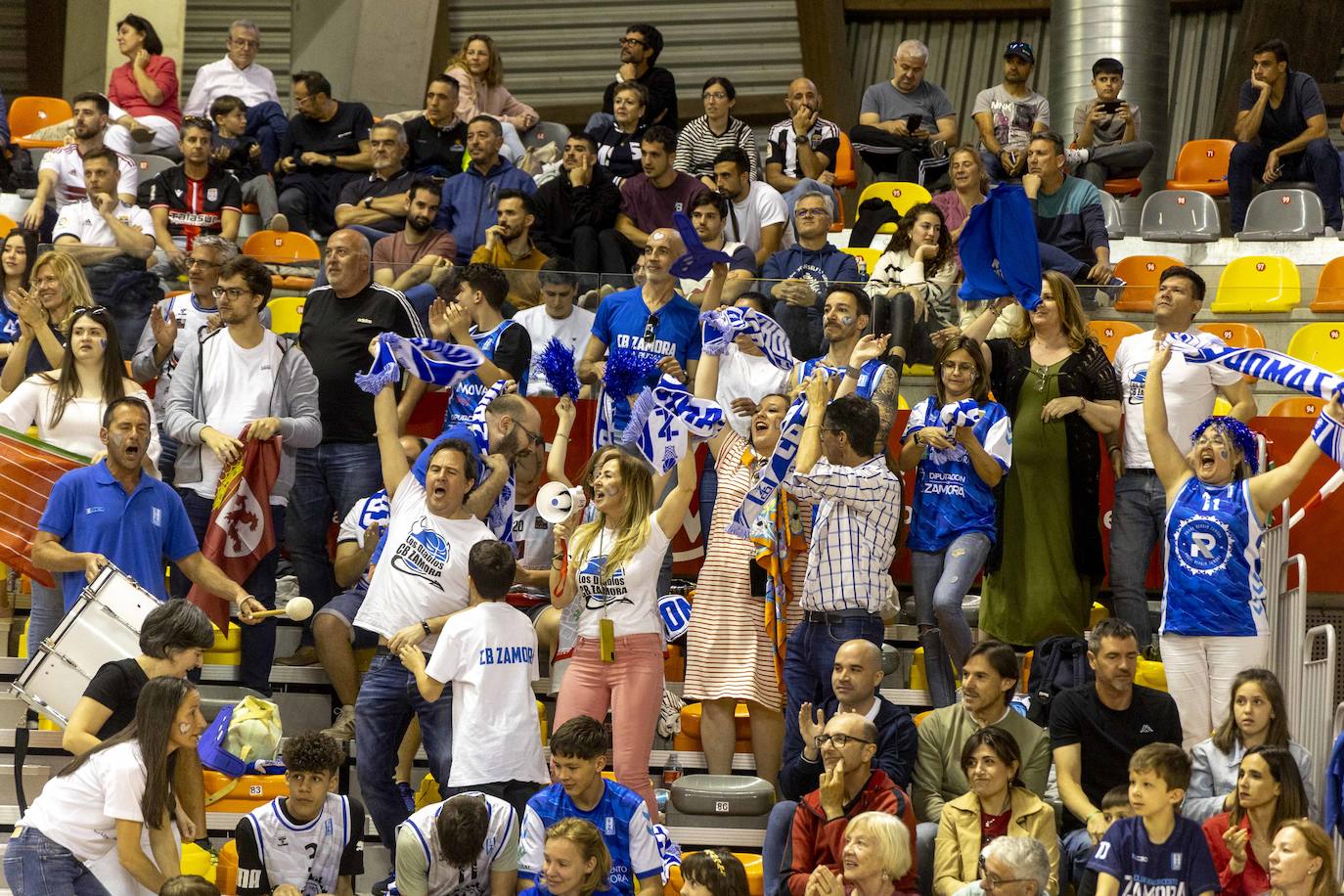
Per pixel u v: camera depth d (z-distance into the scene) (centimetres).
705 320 2414
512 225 3012
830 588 2144
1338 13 4912
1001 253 2456
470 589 2111
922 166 3872
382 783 2072
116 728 1811
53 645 2028
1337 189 3619
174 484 2467
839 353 2445
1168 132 4891
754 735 2238
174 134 4088
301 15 4734
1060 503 2388
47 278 2573
